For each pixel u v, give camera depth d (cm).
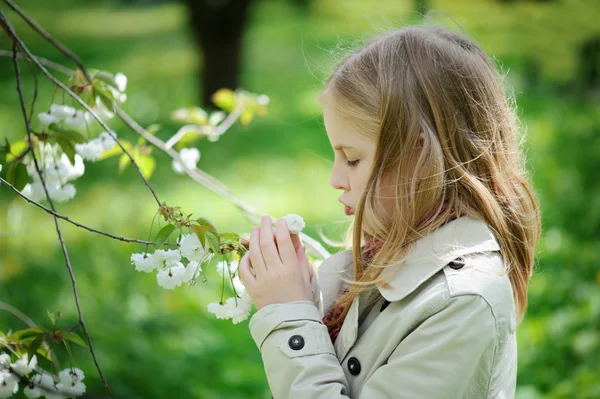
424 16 145
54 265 371
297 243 127
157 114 796
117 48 1284
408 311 112
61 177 144
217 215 515
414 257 115
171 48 1288
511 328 111
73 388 127
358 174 123
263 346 117
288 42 1354
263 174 630
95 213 483
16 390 123
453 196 119
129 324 322
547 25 605
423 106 119
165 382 283
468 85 122
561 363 274
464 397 108
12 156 139
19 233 409
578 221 425
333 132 124
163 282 118
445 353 106
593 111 643
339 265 138
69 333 127
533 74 815
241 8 851
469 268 112
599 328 288
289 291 118
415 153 118
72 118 146
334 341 126
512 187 126
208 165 653
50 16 1700
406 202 116
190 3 848
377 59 122
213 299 359
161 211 118
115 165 618
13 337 127
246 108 227
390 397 108
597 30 593
